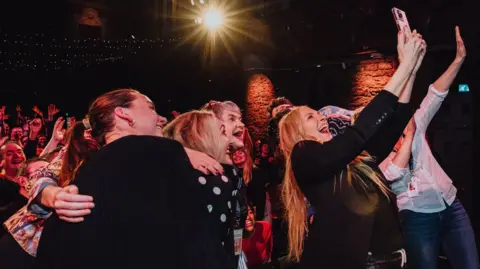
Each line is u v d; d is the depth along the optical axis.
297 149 1.95
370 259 1.85
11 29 14.21
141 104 1.44
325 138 2.21
